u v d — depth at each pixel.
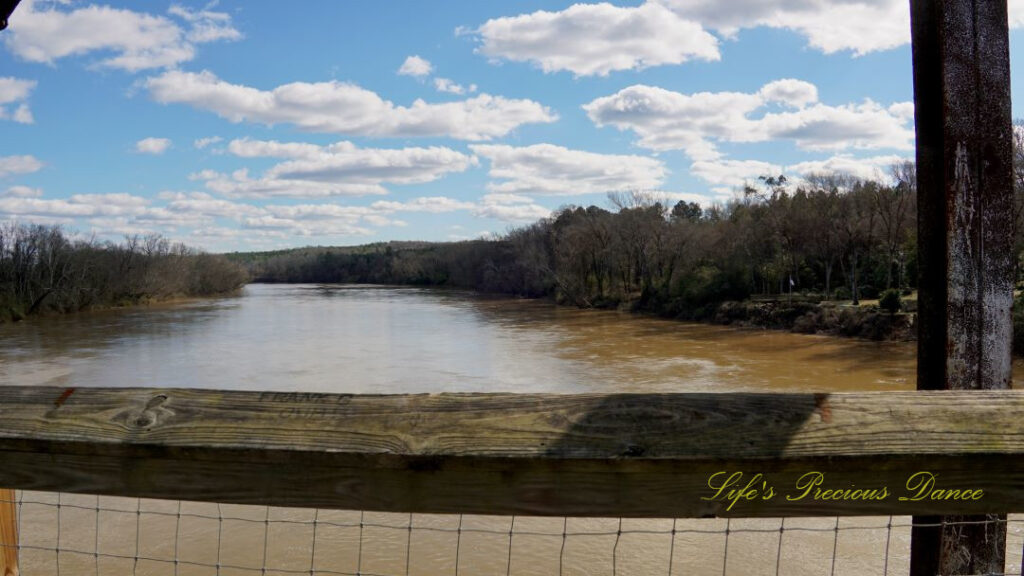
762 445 1.38
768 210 50.88
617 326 42.47
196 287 85.00
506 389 22.44
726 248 49.53
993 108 2.00
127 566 8.45
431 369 26.55
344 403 1.44
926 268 2.10
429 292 88.19
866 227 43.84
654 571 8.30
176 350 32.28
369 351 31.77
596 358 28.81
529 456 1.38
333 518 10.01
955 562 2.02
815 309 38.34
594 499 1.41
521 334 38.50
